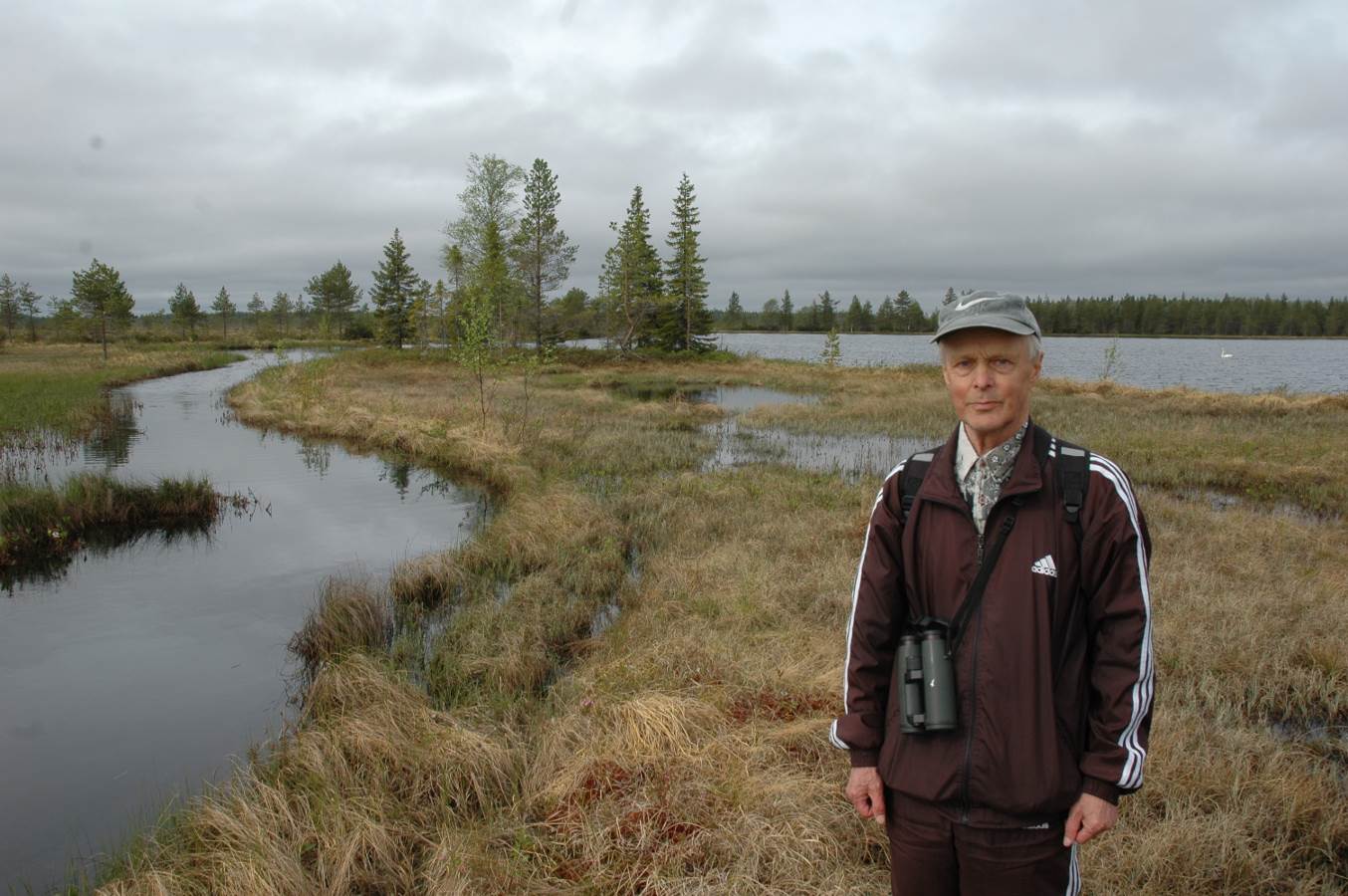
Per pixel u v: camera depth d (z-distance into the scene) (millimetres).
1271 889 3059
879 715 1959
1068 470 1715
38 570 8109
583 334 47531
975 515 1793
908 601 1948
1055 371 48312
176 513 10070
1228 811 3424
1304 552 7684
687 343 47406
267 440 16734
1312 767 4012
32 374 29891
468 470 13383
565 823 3416
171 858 3305
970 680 1734
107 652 6137
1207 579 6473
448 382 29969
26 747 4773
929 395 24812
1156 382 39812
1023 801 1680
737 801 3414
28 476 12328
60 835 3938
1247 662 5098
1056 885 1751
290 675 5734
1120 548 1651
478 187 39469
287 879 3066
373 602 6375
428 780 3857
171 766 4566
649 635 5500
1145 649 1660
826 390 29156
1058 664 1720
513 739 4250
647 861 3133
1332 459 12742
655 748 3820
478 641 5637
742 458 13852
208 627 6629
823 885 2953
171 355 45281
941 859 1809
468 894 3000
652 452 13812
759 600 6055
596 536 8227
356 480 12656
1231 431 16000
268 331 88812
